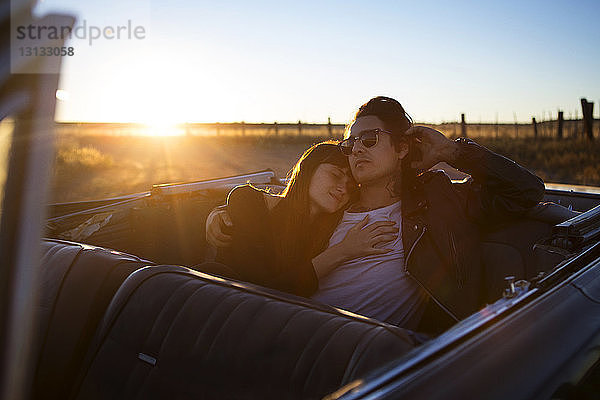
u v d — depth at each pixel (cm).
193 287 133
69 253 164
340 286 200
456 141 212
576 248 154
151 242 285
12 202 64
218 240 204
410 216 201
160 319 129
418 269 194
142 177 695
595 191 289
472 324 100
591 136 1878
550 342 103
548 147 1752
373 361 100
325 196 198
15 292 67
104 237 265
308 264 192
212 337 119
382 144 197
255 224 198
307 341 109
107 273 153
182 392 118
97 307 149
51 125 63
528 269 209
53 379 146
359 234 197
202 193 320
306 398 103
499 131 2234
